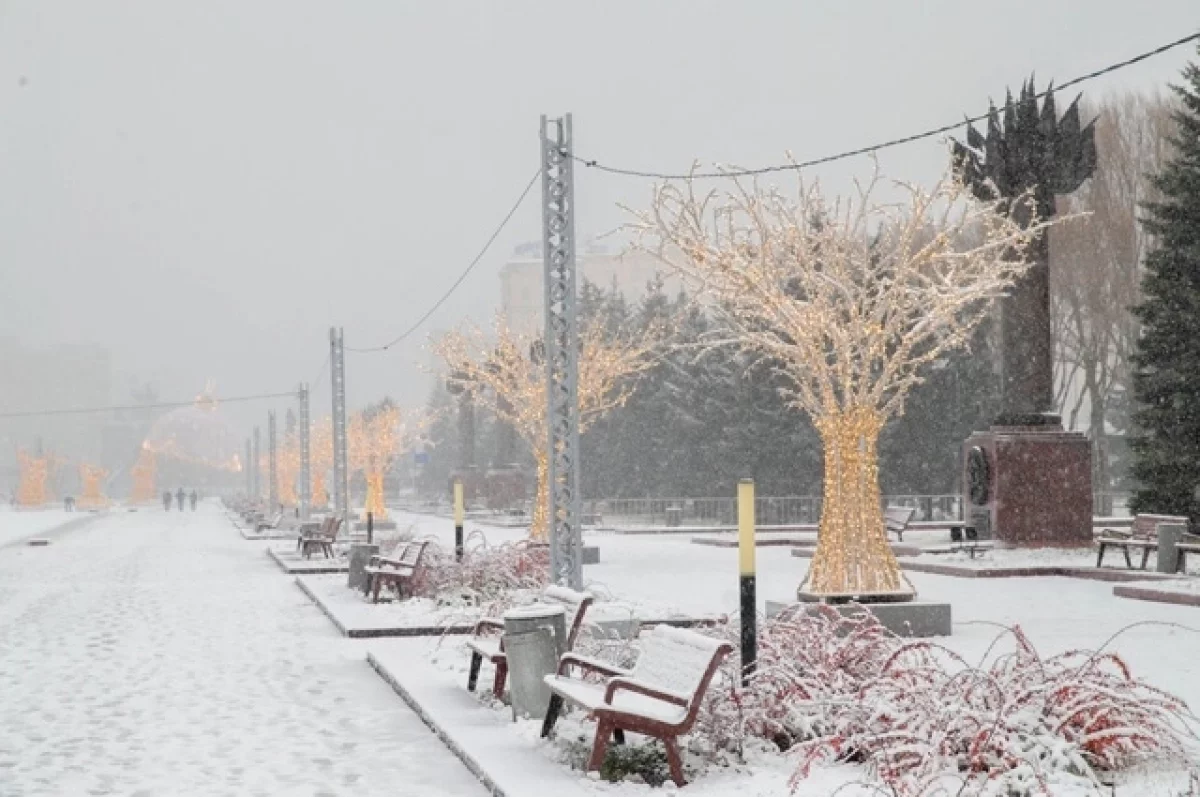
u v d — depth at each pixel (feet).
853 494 51.11
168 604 71.51
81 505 360.28
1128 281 147.43
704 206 51.47
